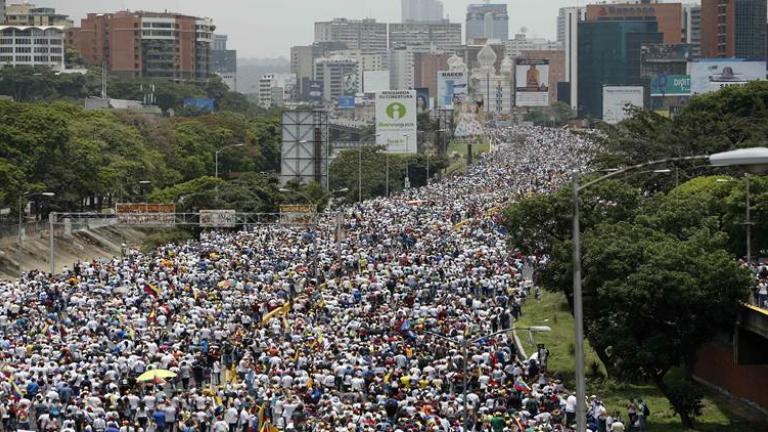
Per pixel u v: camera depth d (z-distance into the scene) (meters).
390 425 71.44
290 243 157.38
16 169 183.12
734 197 114.75
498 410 76.31
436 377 85.06
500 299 116.50
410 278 122.69
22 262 174.25
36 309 105.94
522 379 86.00
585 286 95.06
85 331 95.69
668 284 90.19
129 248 188.00
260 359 89.06
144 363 86.31
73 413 74.69
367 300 111.62
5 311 105.44
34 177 198.75
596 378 101.69
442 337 94.94
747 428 89.12
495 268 130.75
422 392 79.00
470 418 75.38
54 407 76.50
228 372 91.50
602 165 189.75
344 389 84.00
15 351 88.62
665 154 184.25
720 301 91.19
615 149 190.12
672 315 91.31
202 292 115.88
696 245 93.38
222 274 128.00
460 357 87.94
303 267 134.75
